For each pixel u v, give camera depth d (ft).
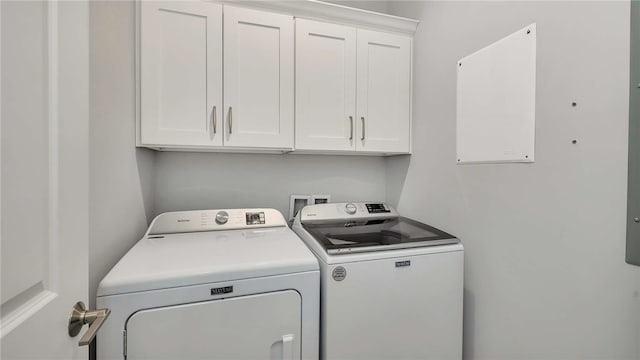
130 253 3.56
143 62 4.26
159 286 2.89
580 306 3.05
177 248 3.81
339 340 3.59
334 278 3.57
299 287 3.41
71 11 1.85
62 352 1.74
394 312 3.85
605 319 2.84
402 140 5.84
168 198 5.46
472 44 4.42
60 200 1.73
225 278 3.11
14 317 1.36
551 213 3.32
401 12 6.36
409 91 5.87
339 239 4.19
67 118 1.81
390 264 3.84
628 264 2.66
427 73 5.44
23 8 1.41
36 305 1.51
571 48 3.10
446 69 4.96
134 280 2.82
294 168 6.26
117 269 2.99
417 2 5.77
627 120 2.65
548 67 3.33
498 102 3.95
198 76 4.53
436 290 4.08
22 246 1.40
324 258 3.62
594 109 2.91
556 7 3.24
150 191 5.09
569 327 3.15
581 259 3.03
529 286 3.58
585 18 2.97
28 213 1.45
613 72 2.75
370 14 5.38
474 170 4.40
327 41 5.28
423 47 5.57
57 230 1.70
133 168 4.13
